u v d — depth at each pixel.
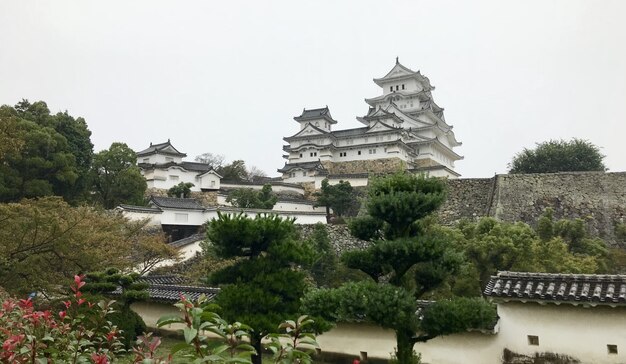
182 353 3.65
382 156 57.81
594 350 9.88
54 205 17.05
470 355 11.05
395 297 7.87
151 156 56.62
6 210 14.45
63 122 37.34
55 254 15.40
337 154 61.09
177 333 15.86
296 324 3.97
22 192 30.31
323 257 24.83
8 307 4.58
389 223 8.98
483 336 11.02
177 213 35.66
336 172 60.44
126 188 39.03
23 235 14.30
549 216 23.09
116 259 19.00
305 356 3.63
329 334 12.78
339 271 23.78
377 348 12.15
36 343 3.85
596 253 20.58
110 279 14.05
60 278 14.66
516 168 51.94
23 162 30.44
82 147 37.91
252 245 11.02
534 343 10.48
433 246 8.36
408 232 9.07
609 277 10.12
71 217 16.31
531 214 28.73
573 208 28.66
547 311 10.47
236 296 9.97
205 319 3.75
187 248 28.61
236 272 10.88
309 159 61.03
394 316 7.86
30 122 31.92
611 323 9.84
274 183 53.56
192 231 36.56
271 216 11.22
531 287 10.56
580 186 29.86
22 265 13.69
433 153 61.50
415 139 60.81
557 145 51.56
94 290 13.41
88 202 35.34
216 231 10.59
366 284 8.30
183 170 51.34
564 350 10.15
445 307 8.37
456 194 33.16
